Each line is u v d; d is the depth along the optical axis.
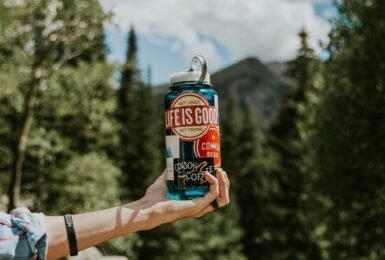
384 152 12.12
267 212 37.25
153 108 43.19
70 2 13.53
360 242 13.34
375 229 13.07
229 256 36.28
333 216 13.44
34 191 15.84
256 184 42.56
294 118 38.50
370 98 12.02
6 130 15.24
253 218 41.62
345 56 12.73
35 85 14.16
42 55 14.01
